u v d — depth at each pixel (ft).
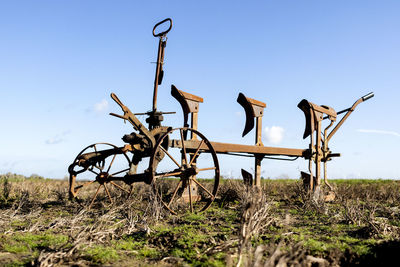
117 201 29.40
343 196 36.52
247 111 35.12
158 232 19.22
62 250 14.76
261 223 19.35
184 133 31.14
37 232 19.44
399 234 19.27
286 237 17.51
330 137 38.75
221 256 14.19
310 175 35.68
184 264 13.46
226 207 29.55
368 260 14.14
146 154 26.32
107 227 20.33
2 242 16.85
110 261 14.05
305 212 27.66
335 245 16.44
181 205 28.35
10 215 23.52
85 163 26.71
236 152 32.37
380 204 33.81
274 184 44.32
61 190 36.11
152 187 24.80
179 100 30.86
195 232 19.33
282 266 11.43
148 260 14.29
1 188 37.47
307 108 36.58
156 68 28.48
